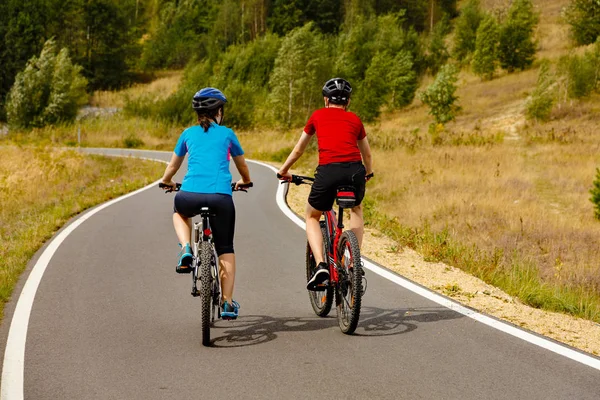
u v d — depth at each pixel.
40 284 7.24
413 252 9.42
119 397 4.29
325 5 92.06
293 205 14.05
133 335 5.57
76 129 45.59
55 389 4.42
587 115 37.75
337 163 5.57
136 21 96.94
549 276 10.12
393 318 6.09
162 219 11.88
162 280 7.48
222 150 5.34
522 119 39.72
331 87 5.74
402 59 53.81
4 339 5.44
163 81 78.38
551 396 4.30
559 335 5.76
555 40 66.25
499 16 69.75
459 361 4.94
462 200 16.05
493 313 6.44
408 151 26.89
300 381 4.55
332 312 6.32
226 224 5.34
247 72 68.62
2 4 66.94
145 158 28.61
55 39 73.19
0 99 61.31
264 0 91.25
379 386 4.46
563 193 18.56
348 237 5.40
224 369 4.78
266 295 6.92
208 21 100.19
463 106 46.62
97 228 10.90
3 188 16.84
